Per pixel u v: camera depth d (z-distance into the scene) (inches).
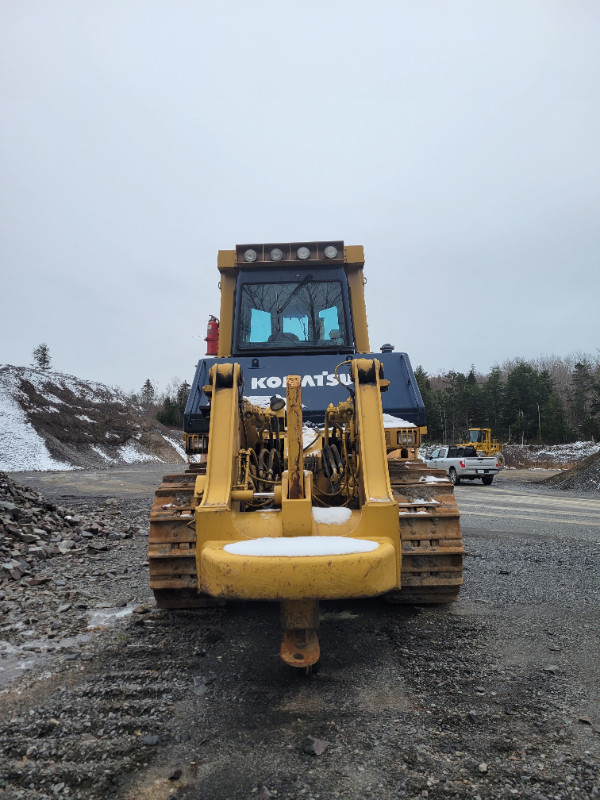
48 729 112.8
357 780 96.1
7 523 301.9
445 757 102.9
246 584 112.3
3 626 175.3
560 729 112.3
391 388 212.2
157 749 106.1
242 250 261.6
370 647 155.3
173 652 152.6
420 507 170.6
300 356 226.1
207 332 279.4
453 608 189.2
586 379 3284.9
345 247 263.9
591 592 211.2
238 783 95.7
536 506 542.0
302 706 122.3
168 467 1352.1
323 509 139.1
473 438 1489.9
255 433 171.6
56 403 1550.2
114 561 272.5
